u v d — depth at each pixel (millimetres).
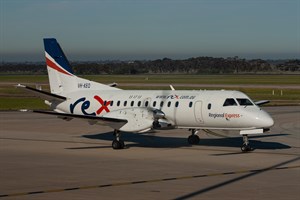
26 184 30281
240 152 44781
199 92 47812
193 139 50625
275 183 30359
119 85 196375
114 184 30188
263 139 54562
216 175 33156
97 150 46438
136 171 34844
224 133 60156
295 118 79125
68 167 36688
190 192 27844
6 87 199125
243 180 31359
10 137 56594
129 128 46781
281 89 174625
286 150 46062
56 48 56094
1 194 27516
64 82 55875
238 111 44156
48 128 65812
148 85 197625
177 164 37969
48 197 26781
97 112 52594
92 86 54688
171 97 48438
